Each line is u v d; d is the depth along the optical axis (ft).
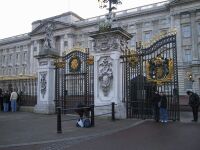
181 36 176.96
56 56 63.21
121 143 28.76
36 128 40.01
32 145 28.58
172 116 46.68
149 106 48.80
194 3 173.88
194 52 170.71
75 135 33.99
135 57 49.37
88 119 41.19
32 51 263.29
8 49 301.63
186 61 165.27
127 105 50.06
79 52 57.57
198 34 172.04
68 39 231.71
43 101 62.28
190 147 26.04
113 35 51.52
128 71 50.37
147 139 30.45
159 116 45.88
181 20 178.70
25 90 72.18
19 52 289.94
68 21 240.12
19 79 73.15
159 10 190.60
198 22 173.17
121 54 51.85
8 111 69.72
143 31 196.75
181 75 156.66
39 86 63.41
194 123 43.19
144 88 49.16
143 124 42.24
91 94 55.01
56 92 60.85
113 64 51.03
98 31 52.54
